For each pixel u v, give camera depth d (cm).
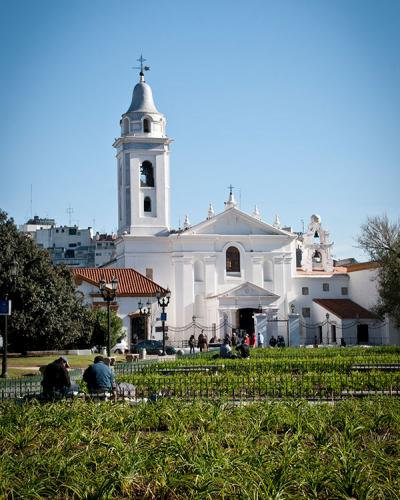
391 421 2023
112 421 2044
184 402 2325
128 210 9756
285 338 9569
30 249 6500
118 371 4050
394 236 8469
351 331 9538
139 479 1487
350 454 1573
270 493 1376
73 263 15812
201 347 7731
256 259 9862
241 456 1579
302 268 10506
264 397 2912
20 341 6400
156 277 9656
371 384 3166
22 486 1447
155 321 9000
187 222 10594
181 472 1516
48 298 6384
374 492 1370
